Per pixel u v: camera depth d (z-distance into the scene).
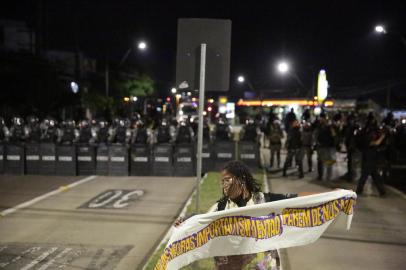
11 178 15.20
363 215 10.08
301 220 3.92
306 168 18.09
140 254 7.46
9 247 7.82
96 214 10.24
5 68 26.30
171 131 18.45
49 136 16.25
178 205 11.19
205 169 15.88
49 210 10.60
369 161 12.15
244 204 4.02
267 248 3.90
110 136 16.80
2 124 16.83
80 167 15.88
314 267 6.84
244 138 16.16
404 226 9.16
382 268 6.80
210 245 3.95
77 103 30.80
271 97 43.00
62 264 6.99
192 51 6.29
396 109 46.69
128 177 15.61
